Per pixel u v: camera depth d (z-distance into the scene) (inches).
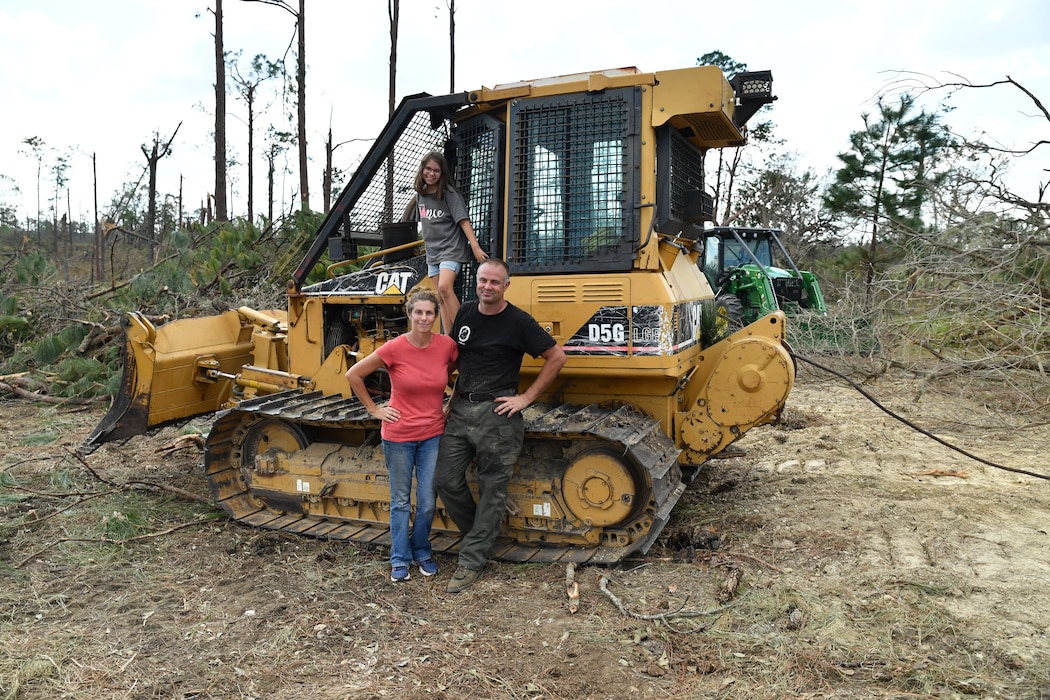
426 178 171.6
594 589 156.5
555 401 186.7
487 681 123.0
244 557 175.2
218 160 770.2
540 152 172.9
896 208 528.4
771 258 536.7
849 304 379.9
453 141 189.3
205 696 119.6
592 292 168.1
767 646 132.4
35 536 186.7
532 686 121.3
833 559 167.5
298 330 203.8
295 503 193.8
